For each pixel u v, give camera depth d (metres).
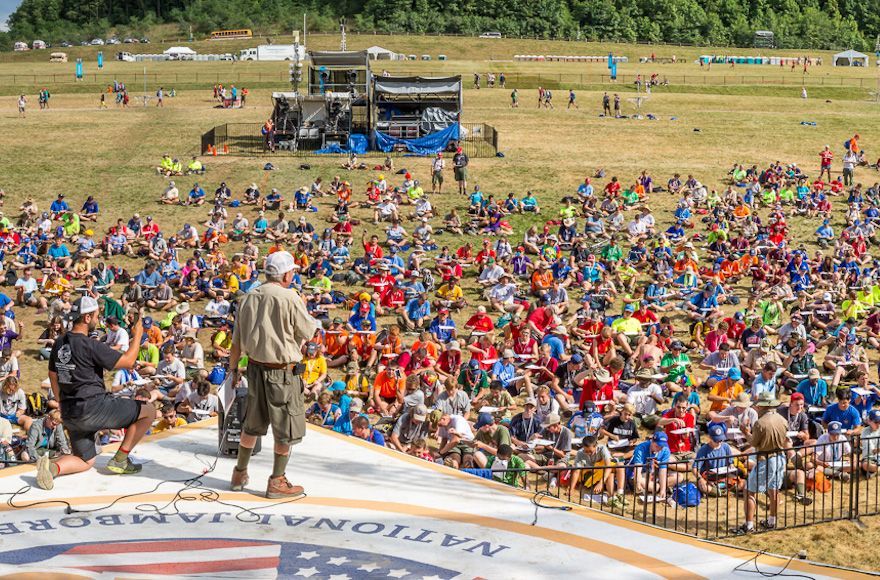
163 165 42.69
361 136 47.00
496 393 18.66
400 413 18.48
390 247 33.19
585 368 20.58
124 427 7.54
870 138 54.62
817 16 175.62
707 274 30.03
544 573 6.19
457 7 168.88
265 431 7.20
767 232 35.03
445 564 6.25
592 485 15.20
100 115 59.38
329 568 6.14
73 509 6.89
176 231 35.84
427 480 7.67
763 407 17.00
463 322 26.41
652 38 163.00
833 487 15.18
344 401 16.75
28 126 53.97
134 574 5.98
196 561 6.18
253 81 85.69
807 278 29.41
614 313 26.86
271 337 6.94
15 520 6.71
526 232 33.31
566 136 52.84
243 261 29.09
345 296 27.77
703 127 56.56
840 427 16.17
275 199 37.41
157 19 180.62
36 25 184.25
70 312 23.89
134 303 26.73
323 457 8.08
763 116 61.34
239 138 50.59
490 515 7.05
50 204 38.56
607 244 33.12
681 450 16.53
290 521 6.81
